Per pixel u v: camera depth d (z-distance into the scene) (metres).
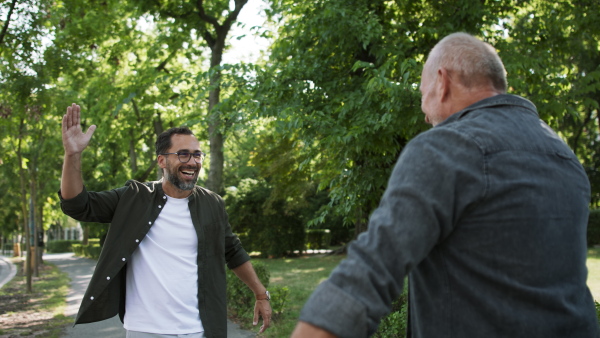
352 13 6.97
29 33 8.17
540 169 1.34
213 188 11.41
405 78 5.93
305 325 1.18
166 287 2.94
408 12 7.92
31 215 18.23
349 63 7.80
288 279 13.79
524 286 1.27
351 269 1.21
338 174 8.16
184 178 3.11
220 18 13.36
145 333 2.88
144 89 13.70
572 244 1.35
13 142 13.01
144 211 3.04
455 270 1.33
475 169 1.29
